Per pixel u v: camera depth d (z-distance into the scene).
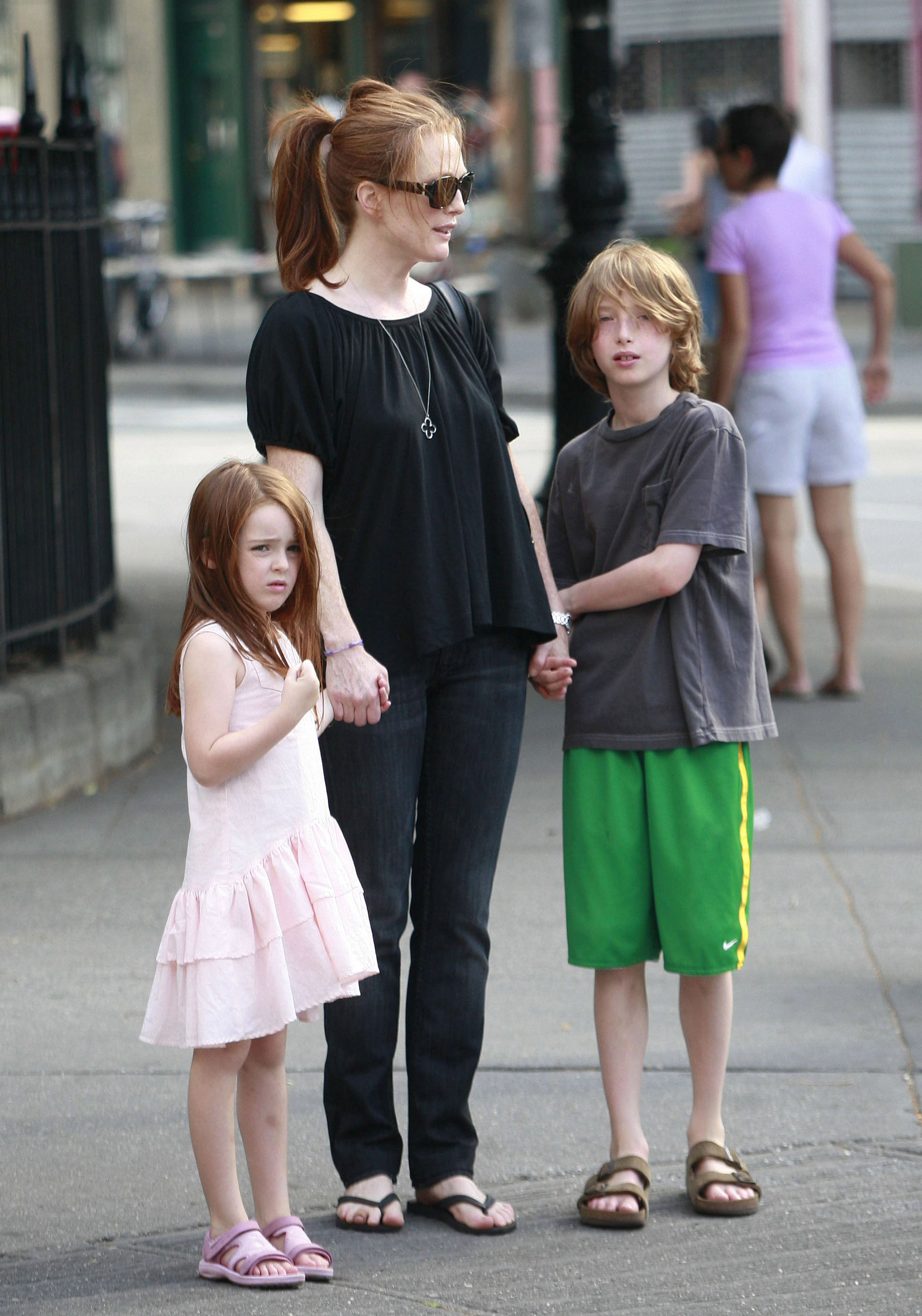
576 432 20.17
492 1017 10.30
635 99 56.50
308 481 7.68
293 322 7.70
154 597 21.66
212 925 7.27
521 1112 9.14
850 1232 7.87
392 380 7.75
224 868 7.32
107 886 12.45
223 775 7.28
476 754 8.02
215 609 7.40
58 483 14.68
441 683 8.00
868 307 53.62
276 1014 7.22
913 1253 7.66
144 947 11.36
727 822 8.12
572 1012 10.38
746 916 8.22
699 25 55.25
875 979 10.83
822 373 16.72
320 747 7.89
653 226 56.88
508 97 58.50
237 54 60.22
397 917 7.98
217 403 42.25
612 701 8.19
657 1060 9.73
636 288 8.12
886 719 16.83
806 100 53.28
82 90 15.85
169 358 47.09
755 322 16.62
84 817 14.01
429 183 7.71
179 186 61.06
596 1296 7.30
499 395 8.31
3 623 14.07
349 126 7.76
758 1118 8.99
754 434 16.78
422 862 8.12
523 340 48.59
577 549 8.56
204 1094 7.40
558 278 20.53
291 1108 9.23
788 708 17.27
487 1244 7.82
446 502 7.81
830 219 16.81
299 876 7.34
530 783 15.02
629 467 8.28
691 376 8.40
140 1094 9.35
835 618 17.53
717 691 8.14
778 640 19.95
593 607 8.23
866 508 28.50
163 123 60.44
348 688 7.61
